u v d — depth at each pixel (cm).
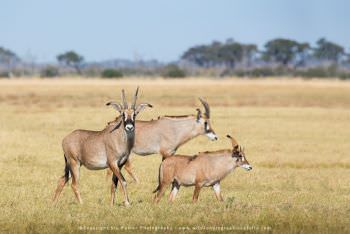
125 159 5875
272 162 8488
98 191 6450
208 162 5659
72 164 5966
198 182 5659
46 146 9631
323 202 5844
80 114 15450
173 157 5716
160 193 5728
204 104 7181
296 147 10081
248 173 7588
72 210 5353
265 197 6072
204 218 4984
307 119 14962
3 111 16288
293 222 4866
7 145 9625
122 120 5778
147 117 14475
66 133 11481
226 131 12219
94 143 5850
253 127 13000
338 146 10312
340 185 6912
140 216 5100
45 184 6712
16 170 7500
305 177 7419
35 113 15750
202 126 7125
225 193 6347
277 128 12888
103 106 18112
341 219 4984
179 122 7100
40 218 5009
